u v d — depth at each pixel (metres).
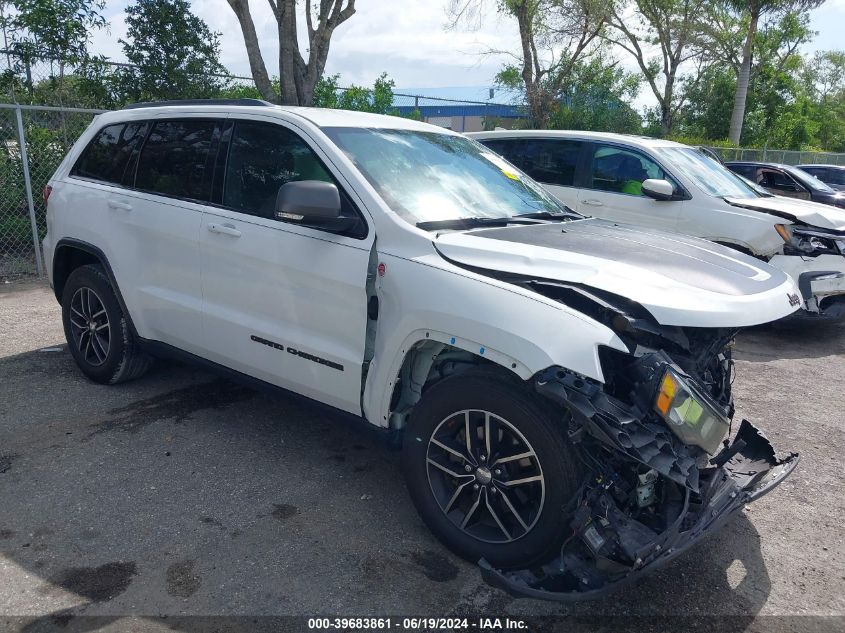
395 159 3.80
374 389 3.33
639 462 2.58
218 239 3.94
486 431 2.93
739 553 3.38
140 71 10.99
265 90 12.46
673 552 2.60
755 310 2.99
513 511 2.90
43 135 9.04
